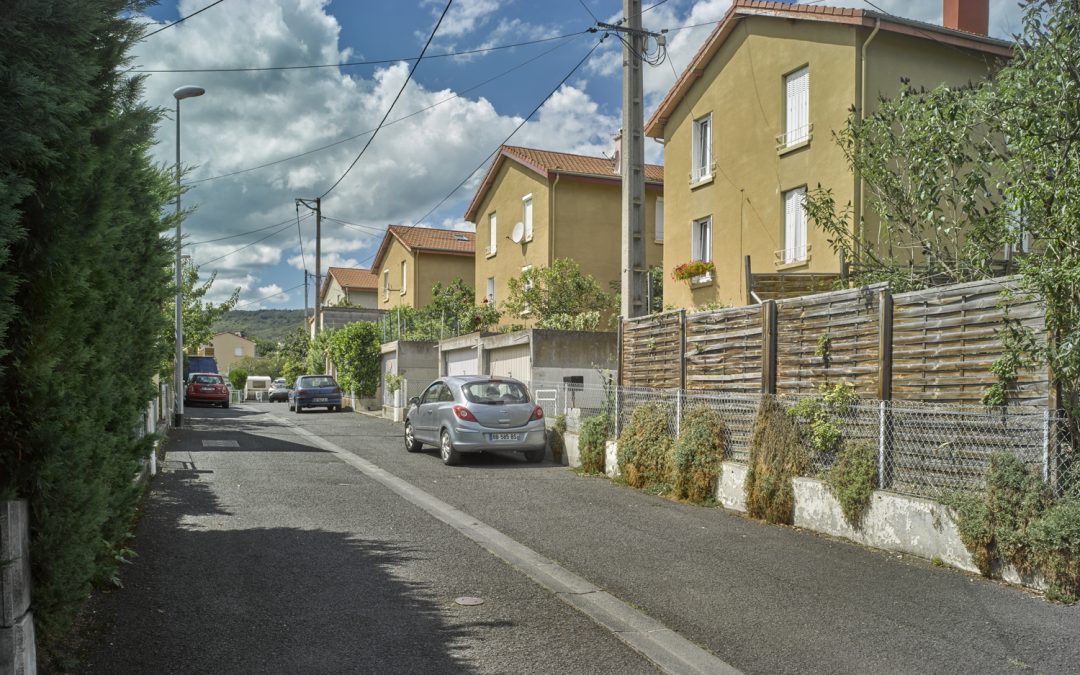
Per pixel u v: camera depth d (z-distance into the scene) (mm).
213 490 10031
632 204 12977
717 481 9695
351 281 52000
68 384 3840
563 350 17359
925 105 8477
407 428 15562
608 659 4516
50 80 3117
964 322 6875
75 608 4102
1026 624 5168
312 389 30016
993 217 7953
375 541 7312
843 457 7809
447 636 4820
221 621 5000
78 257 3631
